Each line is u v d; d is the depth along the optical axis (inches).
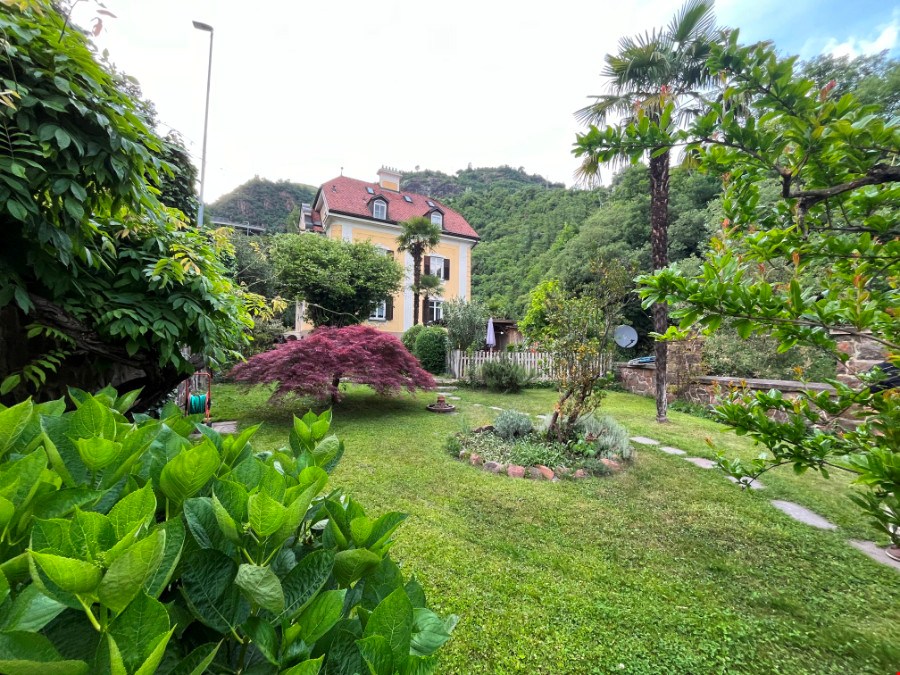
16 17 53.4
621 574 80.0
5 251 65.2
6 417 25.1
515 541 91.7
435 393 331.6
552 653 58.9
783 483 132.3
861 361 133.6
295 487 26.1
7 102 48.6
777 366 249.4
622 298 185.5
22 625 14.7
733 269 43.6
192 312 90.7
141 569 14.4
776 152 44.2
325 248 479.8
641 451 169.2
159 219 92.4
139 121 67.5
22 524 19.7
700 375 280.2
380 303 515.2
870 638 63.4
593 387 172.1
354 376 235.9
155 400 114.0
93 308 79.4
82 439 24.1
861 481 35.3
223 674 19.5
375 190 762.2
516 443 167.0
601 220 650.2
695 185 556.7
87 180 64.1
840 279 49.7
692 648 60.7
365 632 20.5
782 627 65.8
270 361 222.5
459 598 70.4
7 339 75.3
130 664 13.9
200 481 24.1
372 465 143.4
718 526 102.1
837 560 87.3
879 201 44.0
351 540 28.0
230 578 20.7
